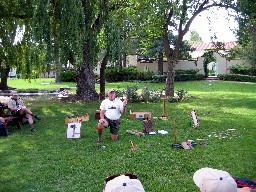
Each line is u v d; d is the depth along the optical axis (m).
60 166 8.05
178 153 9.00
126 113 15.80
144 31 22.61
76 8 16.12
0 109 12.79
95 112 14.89
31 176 7.45
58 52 16.36
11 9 17.42
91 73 20.62
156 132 11.63
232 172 7.55
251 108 17.88
